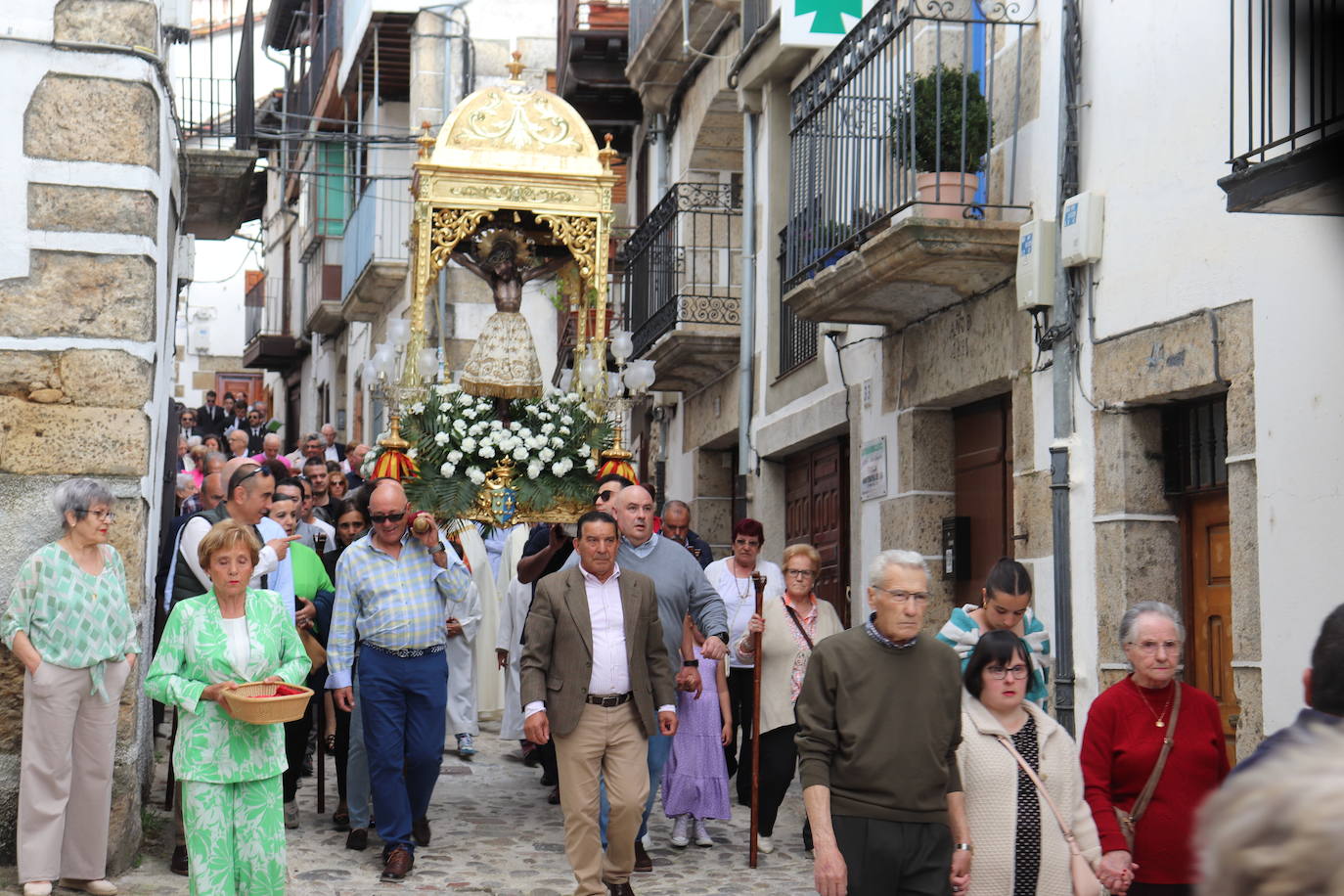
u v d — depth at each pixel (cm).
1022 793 498
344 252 2541
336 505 1098
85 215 703
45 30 700
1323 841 137
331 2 2534
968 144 901
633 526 760
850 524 1176
